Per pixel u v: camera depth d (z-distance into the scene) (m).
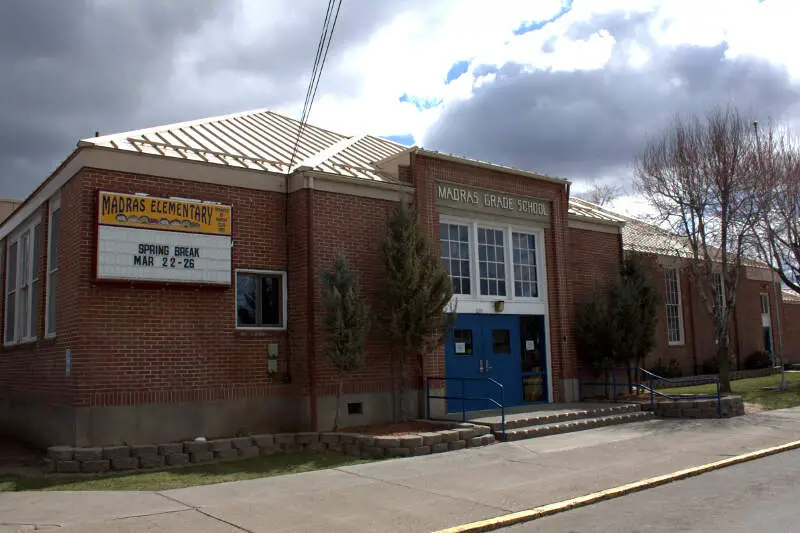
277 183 14.27
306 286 13.80
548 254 19.08
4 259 18.86
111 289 12.05
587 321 19.19
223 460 11.88
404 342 14.30
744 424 15.76
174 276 12.52
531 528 7.74
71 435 11.64
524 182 18.58
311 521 7.83
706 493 9.26
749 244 23.14
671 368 25.61
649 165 22.72
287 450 12.66
